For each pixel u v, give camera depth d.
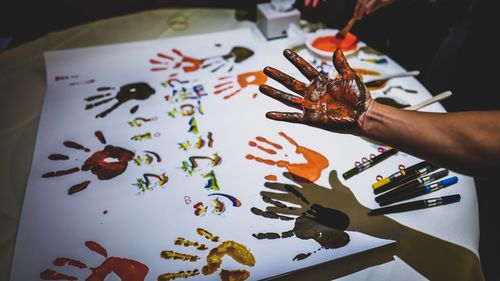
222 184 1.03
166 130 1.25
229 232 0.90
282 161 1.10
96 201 1.00
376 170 1.05
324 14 2.27
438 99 1.13
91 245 0.88
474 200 0.94
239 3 3.07
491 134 0.73
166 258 0.85
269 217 0.93
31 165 1.12
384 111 0.81
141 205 0.98
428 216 0.92
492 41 1.74
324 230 0.89
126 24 1.94
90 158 1.14
